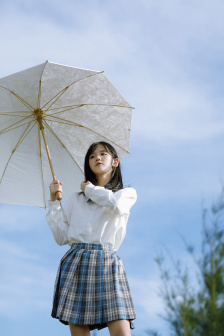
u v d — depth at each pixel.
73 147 3.75
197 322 2.13
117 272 2.89
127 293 2.88
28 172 3.73
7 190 3.71
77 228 3.08
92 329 2.95
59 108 3.69
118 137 3.75
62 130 3.75
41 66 3.52
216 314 2.13
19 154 3.74
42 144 3.75
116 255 3.01
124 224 3.15
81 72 3.58
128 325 2.78
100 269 2.89
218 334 2.09
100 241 3.01
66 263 2.97
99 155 3.45
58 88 3.61
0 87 3.59
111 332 2.78
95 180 3.46
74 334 2.84
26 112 3.69
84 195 3.26
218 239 2.28
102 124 3.75
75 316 2.82
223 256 2.25
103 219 3.08
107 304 2.80
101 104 3.72
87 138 3.75
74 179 3.71
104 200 3.06
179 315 2.17
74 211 3.18
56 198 3.34
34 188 3.73
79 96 3.69
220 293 2.18
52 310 3.00
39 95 3.61
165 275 2.27
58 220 3.21
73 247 3.04
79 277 2.90
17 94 3.61
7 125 3.72
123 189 3.21
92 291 2.86
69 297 2.87
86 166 3.49
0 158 3.73
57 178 3.72
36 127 3.73
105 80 3.62
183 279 2.24
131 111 3.75
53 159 3.75
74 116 3.73
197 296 2.20
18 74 3.55
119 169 3.49
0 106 3.67
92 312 2.82
